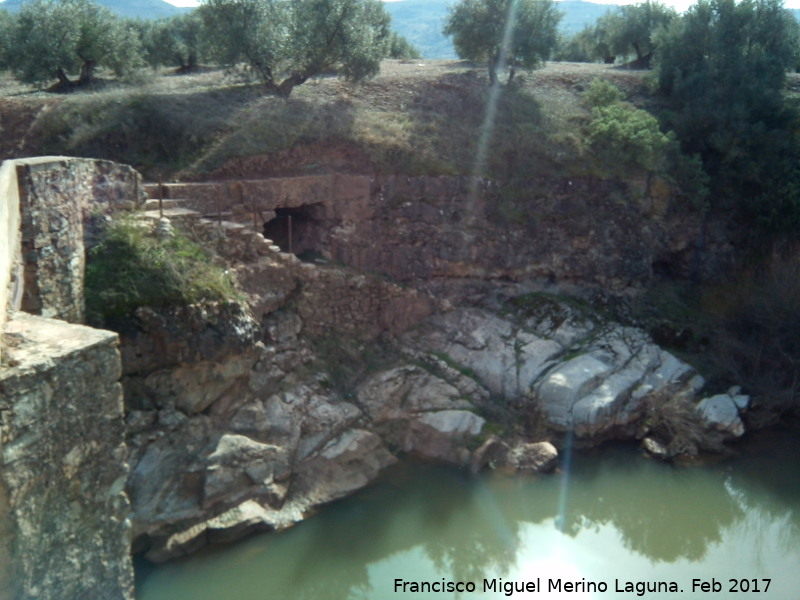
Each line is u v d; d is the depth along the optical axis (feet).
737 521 42.55
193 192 46.65
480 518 40.52
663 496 44.27
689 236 64.34
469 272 57.62
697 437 48.96
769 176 66.23
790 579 37.17
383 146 55.98
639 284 61.41
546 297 58.03
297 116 57.21
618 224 61.26
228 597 33.94
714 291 63.57
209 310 37.52
